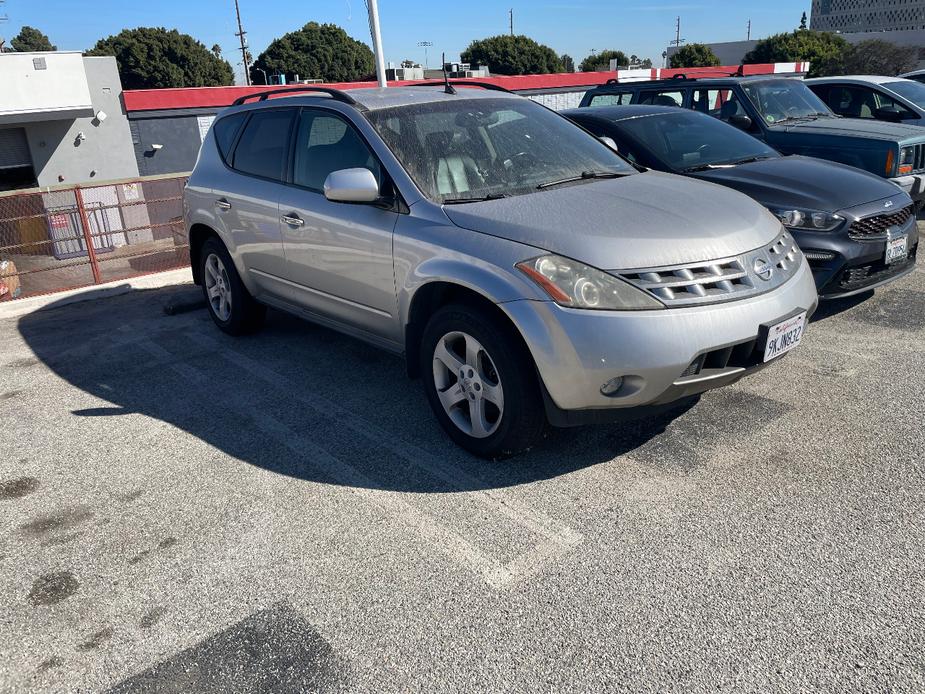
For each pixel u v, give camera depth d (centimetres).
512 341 318
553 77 3538
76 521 323
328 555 288
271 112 493
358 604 259
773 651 226
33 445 402
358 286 406
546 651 232
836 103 1028
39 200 771
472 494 325
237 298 544
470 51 8369
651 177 406
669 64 8875
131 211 827
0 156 2530
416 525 304
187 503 332
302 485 342
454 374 353
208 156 554
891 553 268
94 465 374
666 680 218
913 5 11925
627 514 303
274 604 262
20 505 339
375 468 354
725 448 351
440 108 426
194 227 562
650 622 242
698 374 308
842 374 430
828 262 488
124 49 7531
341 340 552
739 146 614
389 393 445
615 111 657
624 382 303
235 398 451
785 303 327
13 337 618
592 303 299
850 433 359
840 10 12888
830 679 215
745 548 276
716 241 321
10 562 296
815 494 309
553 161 412
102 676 233
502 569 273
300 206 439
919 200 735
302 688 223
